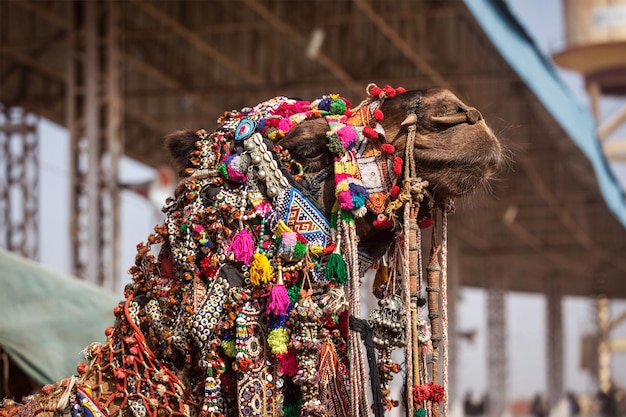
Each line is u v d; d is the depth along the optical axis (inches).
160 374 112.3
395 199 110.8
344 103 115.5
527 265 1916.8
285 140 113.7
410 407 108.4
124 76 935.7
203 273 112.7
